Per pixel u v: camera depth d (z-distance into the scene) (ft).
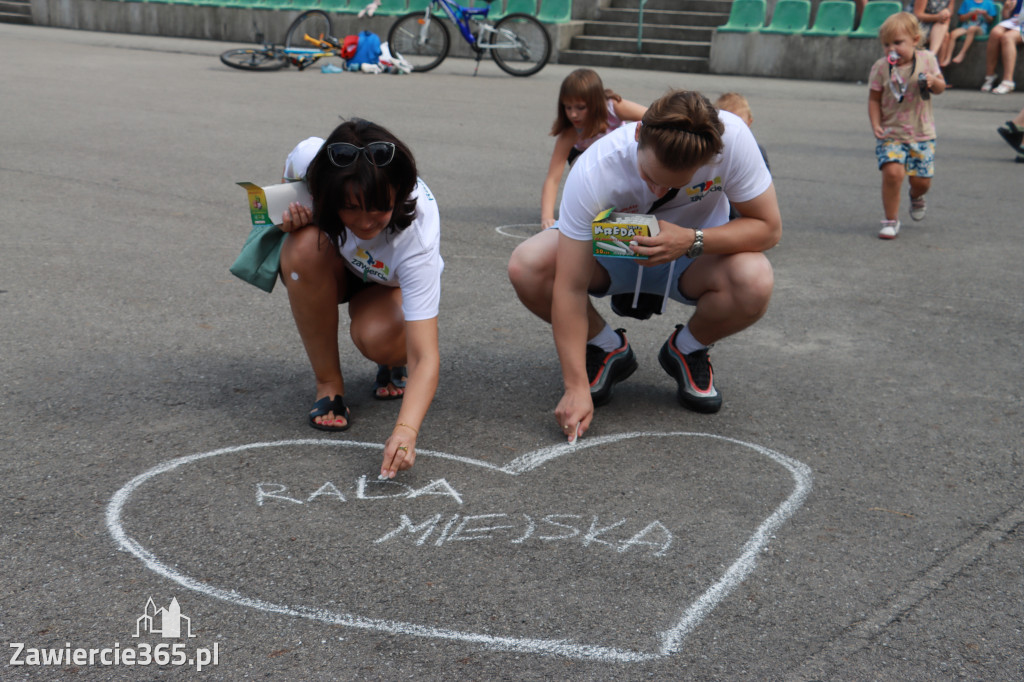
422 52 51.57
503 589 7.47
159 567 7.61
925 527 8.54
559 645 6.84
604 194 9.65
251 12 64.28
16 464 9.18
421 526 8.33
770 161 28.35
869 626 7.14
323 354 10.21
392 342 10.10
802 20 51.49
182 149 27.14
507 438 10.10
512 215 21.04
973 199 23.85
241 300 14.51
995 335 13.84
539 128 33.68
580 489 9.06
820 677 6.58
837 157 29.22
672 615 7.22
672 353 11.07
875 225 20.98
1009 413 11.09
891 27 19.61
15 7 73.97
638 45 55.01
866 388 11.76
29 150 26.04
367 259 9.39
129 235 18.02
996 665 6.73
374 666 6.57
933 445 10.20
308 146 9.65
